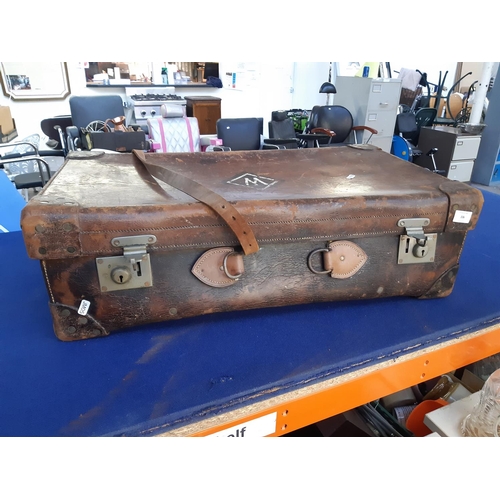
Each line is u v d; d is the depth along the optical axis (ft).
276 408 2.13
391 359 2.44
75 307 2.38
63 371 2.26
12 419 1.94
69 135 9.27
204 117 15.28
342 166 3.43
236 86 16.80
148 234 2.28
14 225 4.77
